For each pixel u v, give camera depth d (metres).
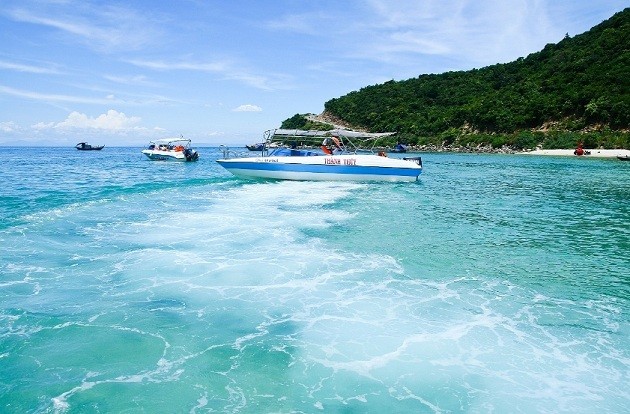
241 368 5.61
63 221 13.34
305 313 7.24
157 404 4.85
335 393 5.17
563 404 5.04
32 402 4.81
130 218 14.12
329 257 10.27
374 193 21.45
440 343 6.36
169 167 39.53
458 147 71.19
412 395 5.17
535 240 12.37
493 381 5.47
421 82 102.94
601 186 25.92
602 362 5.93
